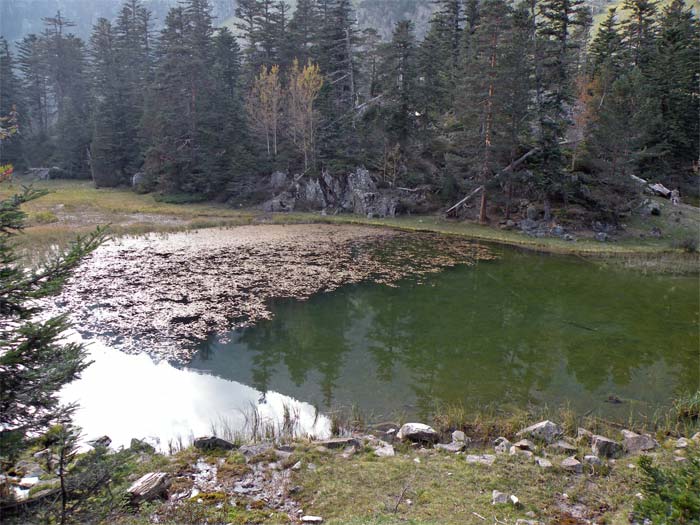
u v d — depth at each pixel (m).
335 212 46.75
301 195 48.41
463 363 15.02
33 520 5.11
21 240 28.73
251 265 26.56
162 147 50.66
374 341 16.77
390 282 24.62
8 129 8.23
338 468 8.39
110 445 9.70
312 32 61.91
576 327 18.77
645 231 38.12
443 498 7.46
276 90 49.69
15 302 5.20
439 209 46.12
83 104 78.88
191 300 20.28
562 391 13.17
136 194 54.44
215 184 50.72
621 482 8.10
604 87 41.81
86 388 12.57
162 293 20.97
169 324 17.53
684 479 5.76
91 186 60.97
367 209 45.81
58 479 7.29
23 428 5.16
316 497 7.47
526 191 43.16
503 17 37.59
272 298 21.09
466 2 57.88
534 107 40.22
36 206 43.34
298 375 13.86
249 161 47.84
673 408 12.16
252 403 12.05
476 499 7.47
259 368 14.28
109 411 11.36
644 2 52.09
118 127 62.44
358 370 14.27
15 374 5.06
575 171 41.56
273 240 34.12
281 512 7.09
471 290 23.83
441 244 35.00
